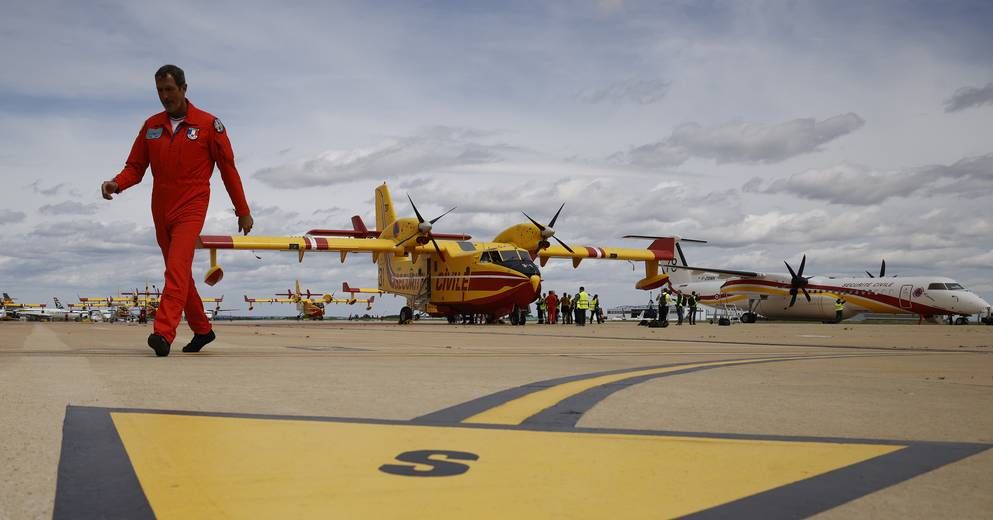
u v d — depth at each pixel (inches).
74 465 88.0
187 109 285.4
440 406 148.4
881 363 318.3
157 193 287.0
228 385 178.4
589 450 103.7
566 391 178.9
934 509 74.9
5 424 115.0
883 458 100.7
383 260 1704.0
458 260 1344.7
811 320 1961.1
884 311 1669.5
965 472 92.2
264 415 130.4
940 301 1577.3
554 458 97.7
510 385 191.3
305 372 219.8
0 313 3425.2
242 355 312.8
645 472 90.4
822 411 150.5
